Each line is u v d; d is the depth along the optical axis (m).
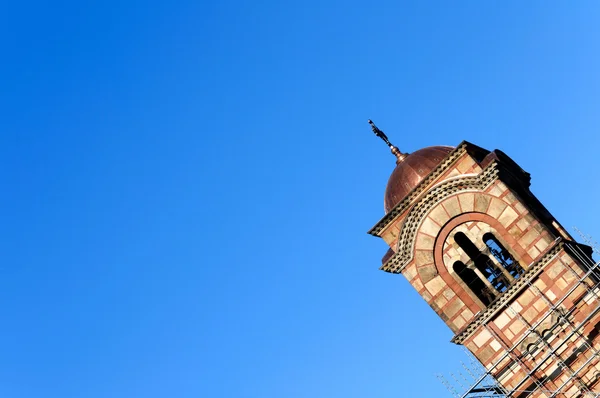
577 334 44.19
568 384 44.00
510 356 44.81
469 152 47.59
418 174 48.47
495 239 48.06
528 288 45.38
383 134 53.00
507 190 46.66
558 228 48.75
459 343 46.44
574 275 44.72
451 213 47.44
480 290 47.81
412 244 47.84
